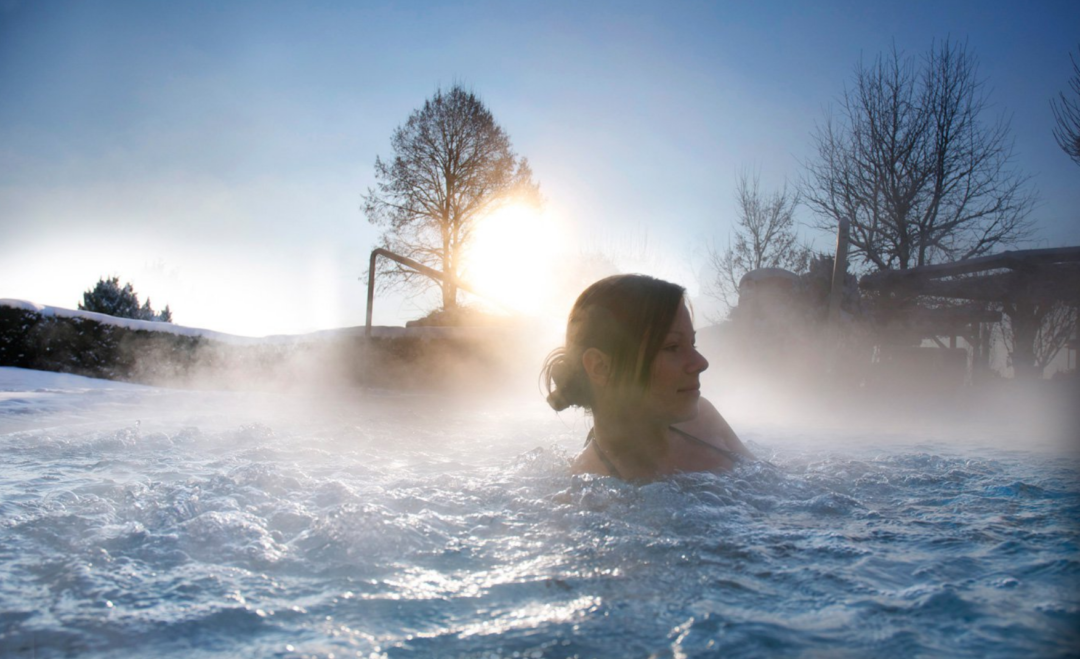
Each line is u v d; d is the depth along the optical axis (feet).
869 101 56.49
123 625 2.41
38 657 2.15
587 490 4.75
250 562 3.19
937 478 5.83
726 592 2.77
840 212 57.47
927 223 54.13
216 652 2.19
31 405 14.10
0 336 34.04
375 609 2.59
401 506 4.40
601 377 5.43
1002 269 33.65
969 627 2.35
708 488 5.04
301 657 2.14
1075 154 42.22
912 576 2.99
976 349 39.60
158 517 4.00
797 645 2.20
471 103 90.43
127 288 62.23
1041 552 3.40
